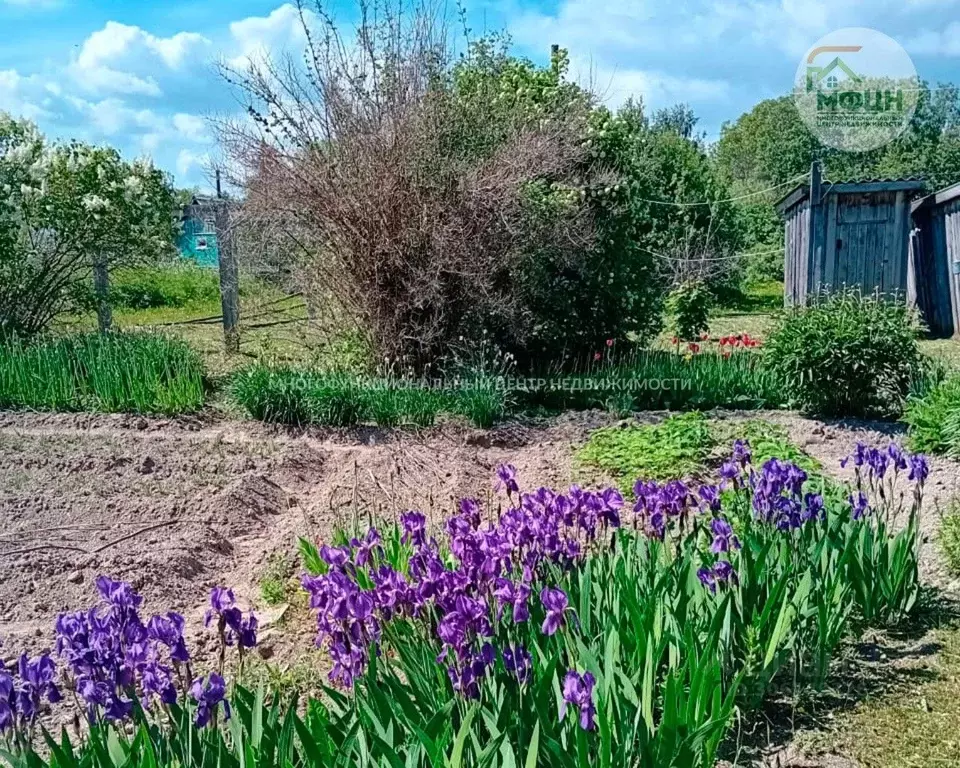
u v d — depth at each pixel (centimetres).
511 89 1229
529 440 932
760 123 5078
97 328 1319
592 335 1252
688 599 407
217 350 1259
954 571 558
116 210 1168
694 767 328
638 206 1319
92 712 304
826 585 446
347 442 905
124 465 790
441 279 1039
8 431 870
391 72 1022
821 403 991
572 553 437
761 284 3234
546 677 327
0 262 1137
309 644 490
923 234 1731
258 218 1048
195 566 604
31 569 576
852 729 398
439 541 564
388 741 300
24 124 1197
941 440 828
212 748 295
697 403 1062
